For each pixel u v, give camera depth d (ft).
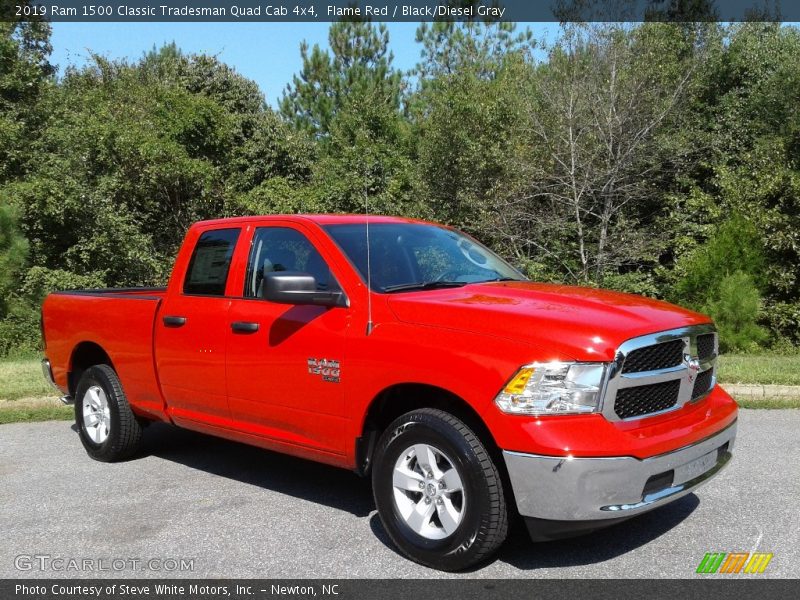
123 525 15.66
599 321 12.78
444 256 16.98
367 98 79.25
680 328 13.43
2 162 56.95
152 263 58.29
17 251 45.91
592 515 11.84
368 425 14.44
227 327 16.84
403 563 13.51
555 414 12.02
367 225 16.92
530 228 54.70
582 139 52.75
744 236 45.68
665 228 54.39
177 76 93.91
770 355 40.68
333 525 15.52
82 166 59.21
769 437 21.63
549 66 55.06
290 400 15.51
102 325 20.54
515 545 14.24
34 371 33.27
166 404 18.93
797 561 13.25
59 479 19.13
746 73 57.62
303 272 15.40
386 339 13.75
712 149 54.54
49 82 63.77
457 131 57.88
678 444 12.62
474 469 12.44
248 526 15.49
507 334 12.65
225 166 74.79
